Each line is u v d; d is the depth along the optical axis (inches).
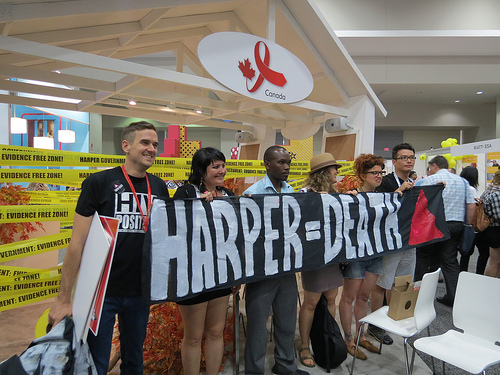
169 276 65.6
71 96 156.6
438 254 143.5
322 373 90.1
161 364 88.3
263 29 153.6
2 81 136.6
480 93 445.1
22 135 318.3
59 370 46.3
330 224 91.9
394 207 104.2
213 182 77.8
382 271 105.7
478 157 294.2
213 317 75.2
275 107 209.0
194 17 133.8
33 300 86.2
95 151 489.4
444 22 351.6
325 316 91.4
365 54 387.9
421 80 395.2
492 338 80.7
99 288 49.5
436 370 93.0
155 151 64.3
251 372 81.7
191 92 192.7
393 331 83.1
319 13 140.9
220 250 73.7
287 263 84.0
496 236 134.0
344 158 178.5
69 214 88.3
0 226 128.3
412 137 589.0
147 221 63.9
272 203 82.7
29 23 98.0
